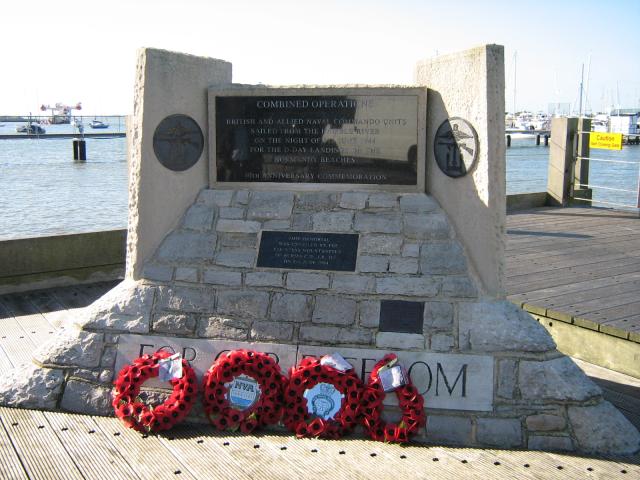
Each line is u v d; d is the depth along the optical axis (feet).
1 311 23.48
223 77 17.90
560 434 14.03
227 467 13.20
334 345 15.11
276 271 15.97
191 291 16.07
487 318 14.75
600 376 17.80
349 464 13.33
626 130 188.44
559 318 19.42
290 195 16.78
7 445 13.98
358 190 16.58
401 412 14.52
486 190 14.76
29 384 15.75
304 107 16.62
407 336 14.87
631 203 58.54
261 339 15.43
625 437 13.99
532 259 26.20
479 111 14.82
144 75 16.20
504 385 14.33
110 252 27.43
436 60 15.98
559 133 39.09
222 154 17.13
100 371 15.74
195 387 15.05
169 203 16.83
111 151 152.46
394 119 16.29
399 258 15.64
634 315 19.11
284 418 14.84
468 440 14.17
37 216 66.08
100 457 13.56
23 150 151.64
